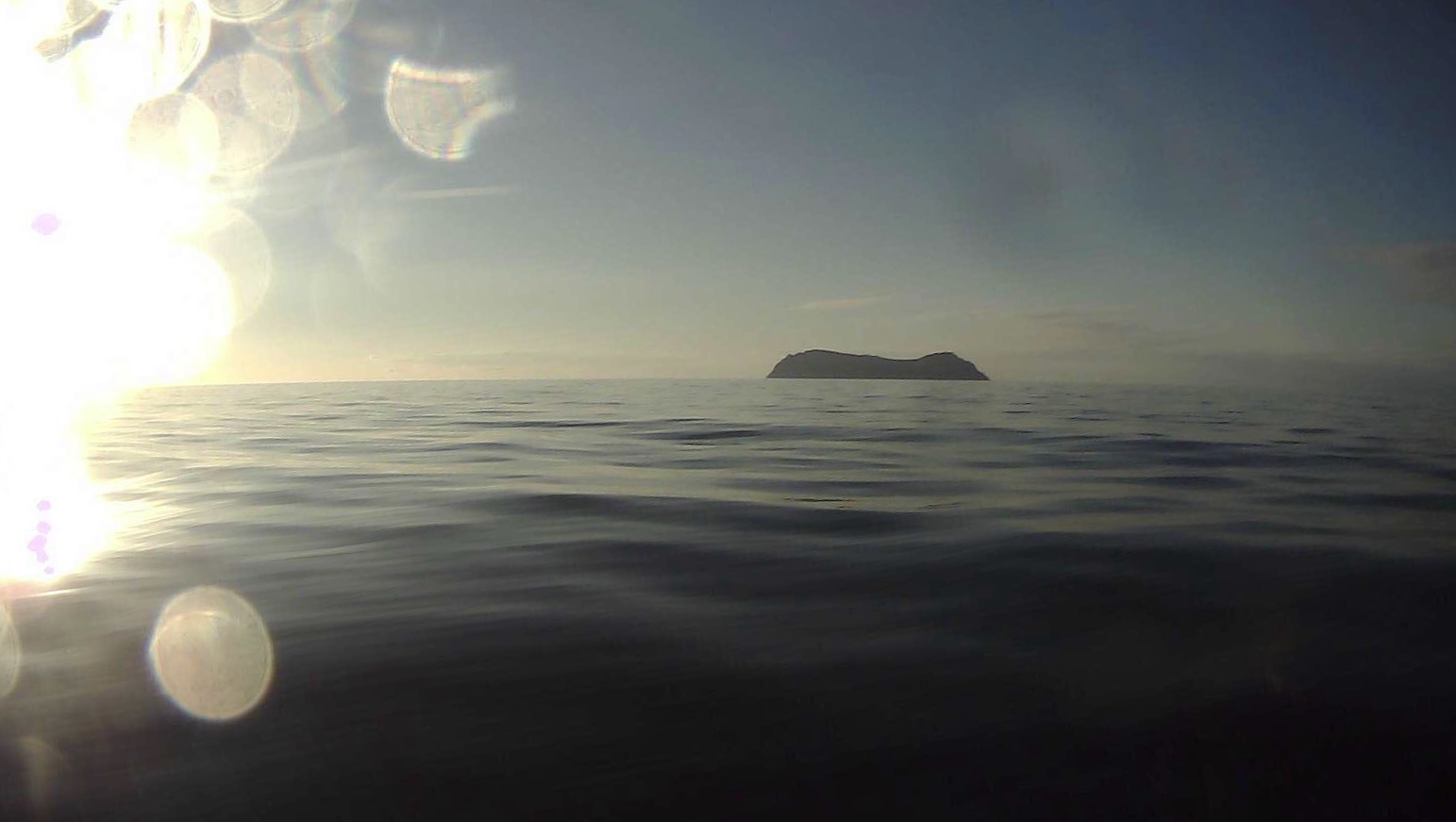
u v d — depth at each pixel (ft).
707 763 14.06
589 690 16.94
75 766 14.48
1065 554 27.32
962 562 26.53
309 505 39.32
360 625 21.13
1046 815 12.55
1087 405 104.37
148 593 24.82
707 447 61.52
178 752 14.83
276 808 13.01
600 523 33.58
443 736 15.10
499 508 37.45
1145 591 23.26
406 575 25.98
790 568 26.07
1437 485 41.63
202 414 110.52
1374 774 13.60
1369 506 35.86
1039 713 15.72
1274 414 88.63
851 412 99.30
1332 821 12.40
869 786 13.34
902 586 23.97
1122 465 49.55
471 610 22.20
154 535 33.19
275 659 18.94
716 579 24.99
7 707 16.97
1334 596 22.75
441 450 62.03
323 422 93.15
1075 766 13.87
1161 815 12.52
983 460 52.80
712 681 17.30
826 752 14.38
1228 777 13.55
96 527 35.37
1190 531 30.71
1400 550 27.68
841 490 41.11
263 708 16.44
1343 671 17.58
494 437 71.51
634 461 54.08
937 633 20.06
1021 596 22.86
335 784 13.62
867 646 19.20
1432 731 14.92
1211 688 16.79
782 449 59.98
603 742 14.82
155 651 19.83
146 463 57.93
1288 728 15.11
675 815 12.62
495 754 14.44
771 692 16.78
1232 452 55.98
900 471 47.78
